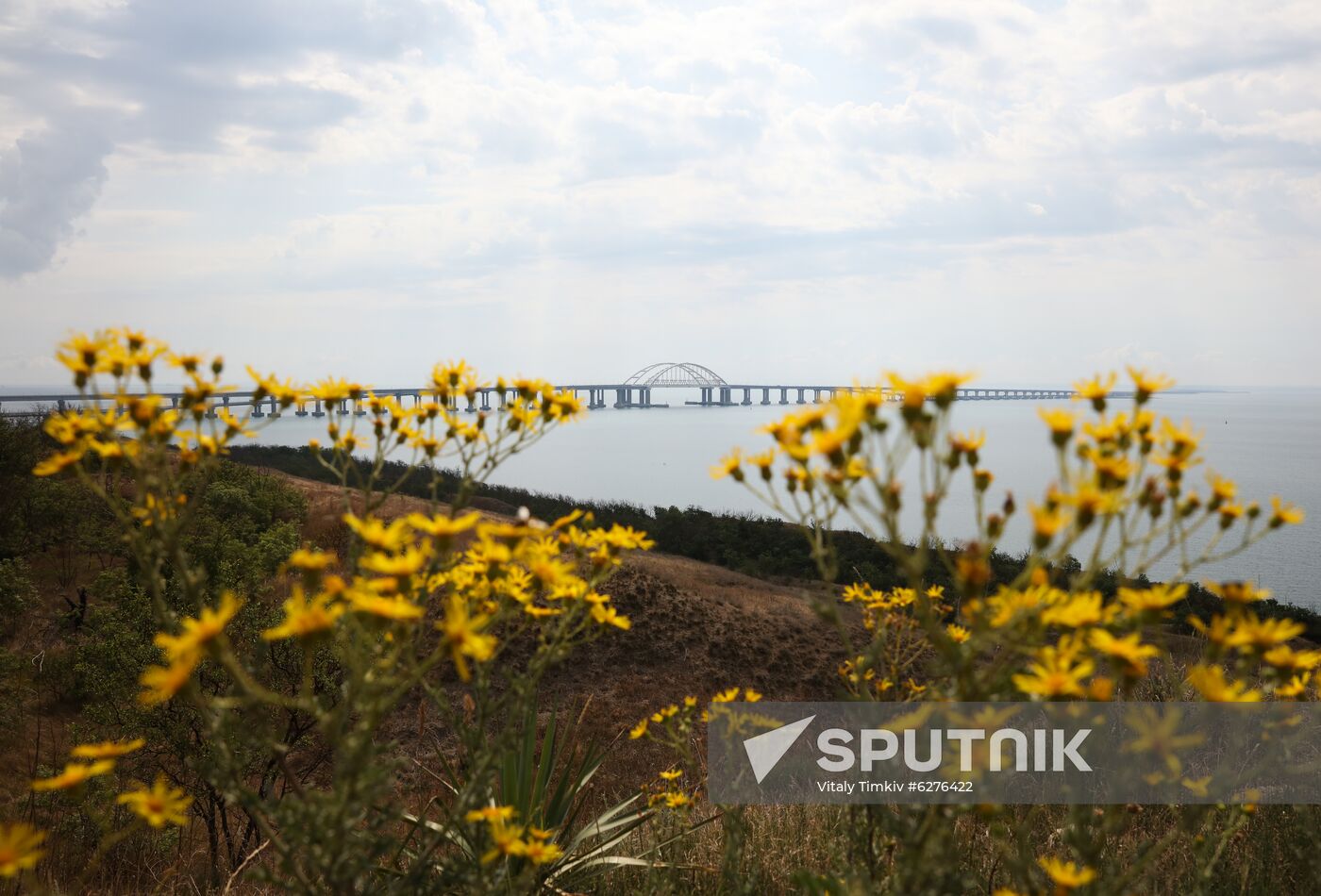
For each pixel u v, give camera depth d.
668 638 18.84
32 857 1.54
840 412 1.63
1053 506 1.52
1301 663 1.55
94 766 1.76
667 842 3.23
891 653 2.37
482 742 2.17
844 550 17.80
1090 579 1.53
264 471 25.73
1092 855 1.67
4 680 12.76
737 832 2.83
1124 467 1.58
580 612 2.29
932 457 1.55
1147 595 1.46
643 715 15.41
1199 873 2.31
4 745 11.52
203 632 1.60
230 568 10.44
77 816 7.32
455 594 2.09
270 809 1.75
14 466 17.58
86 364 1.94
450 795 3.31
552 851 2.22
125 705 9.33
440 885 2.23
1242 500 1.59
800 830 3.44
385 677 1.69
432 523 1.91
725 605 21.61
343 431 2.37
